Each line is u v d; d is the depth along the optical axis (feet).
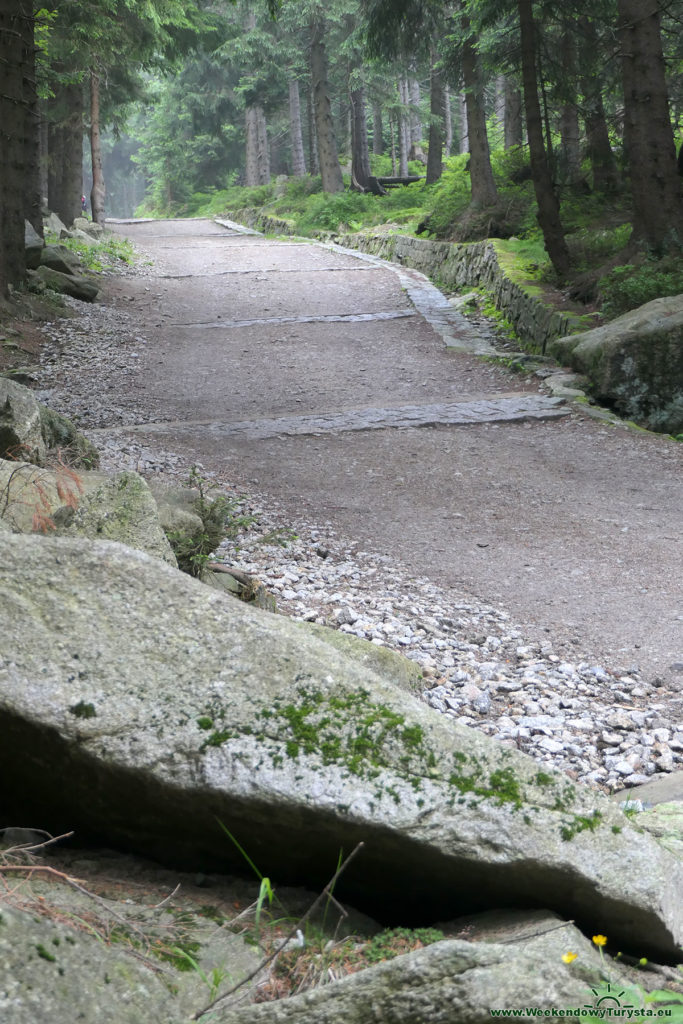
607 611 21.02
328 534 26.81
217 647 7.86
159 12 84.07
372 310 68.49
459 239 79.51
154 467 32.30
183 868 7.60
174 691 7.52
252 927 6.81
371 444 38.27
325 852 7.18
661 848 7.37
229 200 180.75
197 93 195.93
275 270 86.12
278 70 147.74
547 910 7.07
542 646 19.02
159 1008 5.43
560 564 24.43
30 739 7.30
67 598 8.05
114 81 114.21
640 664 18.21
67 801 7.54
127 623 7.95
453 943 5.95
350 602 20.57
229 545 24.13
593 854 7.00
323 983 6.23
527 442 38.55
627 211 71.05
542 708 16.20
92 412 42.37
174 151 214.28
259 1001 6.03
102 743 7.16
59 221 97.81
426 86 179.32
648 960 7.06
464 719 15.56
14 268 60.03
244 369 52.75
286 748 7.19
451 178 101.55
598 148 75.56
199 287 78.02
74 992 5.14
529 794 7.28
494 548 25.88
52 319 59.16
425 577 23.30
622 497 31.09
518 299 59.98
